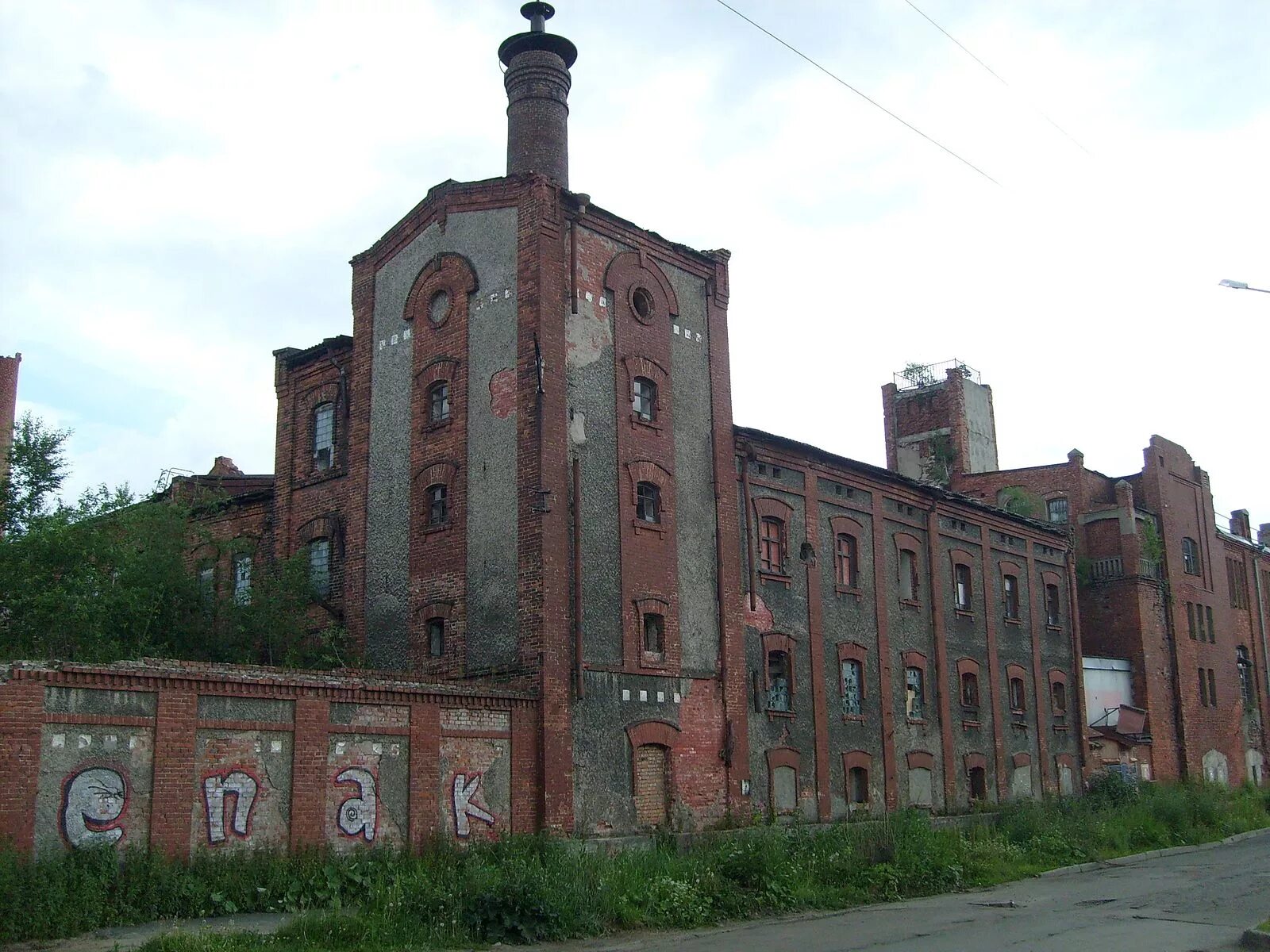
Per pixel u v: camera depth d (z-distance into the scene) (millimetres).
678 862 19641
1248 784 48281
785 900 19531
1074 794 37531
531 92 27000
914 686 32188
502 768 20500
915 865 22719
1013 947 14734
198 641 24000
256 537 30156
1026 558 38969
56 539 21641
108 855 15148
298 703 17859
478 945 15164
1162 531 47250
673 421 25516
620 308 24781
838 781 28391
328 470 27906
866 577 30984
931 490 33750
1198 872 25406
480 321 24172
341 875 17234
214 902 15797
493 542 22844
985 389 61750
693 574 25094
